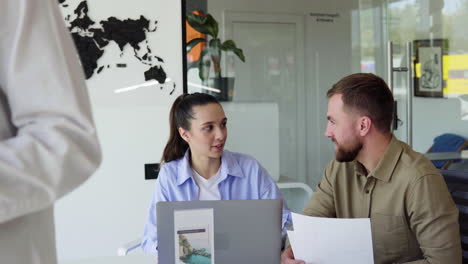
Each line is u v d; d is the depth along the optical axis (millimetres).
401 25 3697
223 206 1730
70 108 743
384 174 1912
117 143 3531
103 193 3535
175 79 3568
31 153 704
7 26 731
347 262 1749
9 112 768
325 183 2188
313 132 3703
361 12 3664
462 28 3787
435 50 3762
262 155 3676
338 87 1922
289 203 3721
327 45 3654
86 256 3537
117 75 3500
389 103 1912
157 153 3572
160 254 1716
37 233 767
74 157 732
